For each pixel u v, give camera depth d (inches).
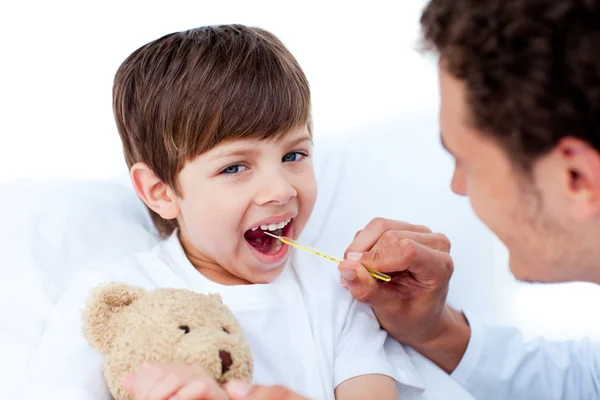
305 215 49.1
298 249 52.2
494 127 27.4
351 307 48.7
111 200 55.5
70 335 41.4
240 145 45.8
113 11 85.5
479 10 26.2
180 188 48.3
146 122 48.8
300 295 48.4
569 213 28.0
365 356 45.8
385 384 44.6
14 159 72.8
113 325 36.2
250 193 46.3
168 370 30.6
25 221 50.0
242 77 46.9
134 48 83.6
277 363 44.7
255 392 30.5
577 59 24.3
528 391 49.7
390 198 61.2
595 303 65.8
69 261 49.2
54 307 45.1
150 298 36.5
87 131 76.5
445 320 48.8
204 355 31.7
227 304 46.0
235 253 47.9
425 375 48.9
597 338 61.4
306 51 89.7
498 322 59.4
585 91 24.5
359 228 58.2
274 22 92.2
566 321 63.7
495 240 61.4
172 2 88.5
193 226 48.4
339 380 45.0
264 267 48.1
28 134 75.8
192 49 49.0
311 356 45.3
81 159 72.7
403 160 64.5
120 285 37.6
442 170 63.8
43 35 83.2
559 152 26.5
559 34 24.8
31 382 39.0
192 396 28.4
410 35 91.1
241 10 91.5
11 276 46.8
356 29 92.0
